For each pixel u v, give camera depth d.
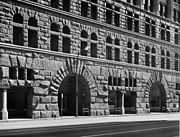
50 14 49.94
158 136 24.64
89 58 55.62
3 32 43.62
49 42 49.59
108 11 61.56
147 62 70.69
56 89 49.94
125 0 64.94
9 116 48.62
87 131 29.42
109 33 60.50
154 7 74.38
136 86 66.25
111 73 60.25
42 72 48.03
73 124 39.56
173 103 77.88
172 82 78.31
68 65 51.94
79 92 57.22
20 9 45.84
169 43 77.88
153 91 77.19
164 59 76.19
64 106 57.66
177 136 24.61
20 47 45.16
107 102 58.78
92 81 56.03
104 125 38.09
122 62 62.91
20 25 45.78
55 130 30.80
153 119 51.06
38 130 30.98
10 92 49.56
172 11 80.00
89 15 56.56
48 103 48.62
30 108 47.06
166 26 77.75
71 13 52.97
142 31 69.06
